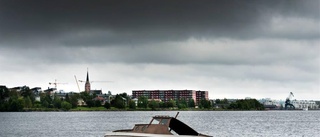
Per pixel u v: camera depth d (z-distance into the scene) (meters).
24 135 99.31
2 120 189.75
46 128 124.81
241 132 106.25
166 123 40.44
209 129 119.56
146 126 41.25
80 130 114.75
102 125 143.50
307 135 97.00
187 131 41.03
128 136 40.91
